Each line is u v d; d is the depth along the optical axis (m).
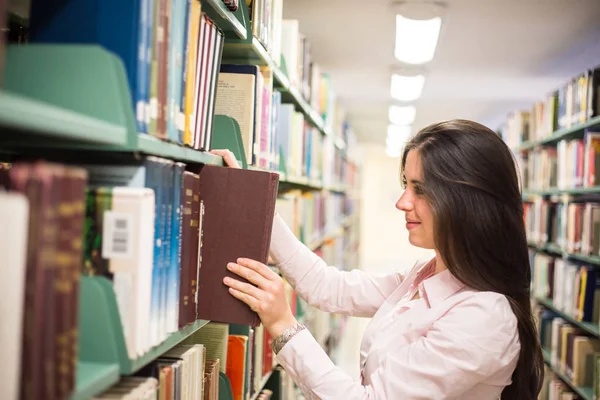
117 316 0.98
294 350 1.50
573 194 4.72
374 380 1.52
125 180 1.09
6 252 0.68
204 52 1.42
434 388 1.47
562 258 4.84
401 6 3.47
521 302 1.61
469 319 1.50
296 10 3.63
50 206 0.75
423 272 1.81
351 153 8.62
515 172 1.59
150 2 1.07
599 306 3.85
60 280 0.78
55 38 1.06
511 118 6.15
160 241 1.11
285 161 2.96
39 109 0.70
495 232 1.54
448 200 1.53
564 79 5.42
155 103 1.10
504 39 4.13
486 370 1.48
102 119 0.96
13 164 1.16
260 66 2.29
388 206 13.54
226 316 1.38
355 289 1.99
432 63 4.92
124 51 1.03
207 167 1.39
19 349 0.72
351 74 5.50
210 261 1.38
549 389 4.45
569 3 3.35
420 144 1.61
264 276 1.38
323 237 4.83
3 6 0.73
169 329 1.17
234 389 2.04
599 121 3.74
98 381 0.88
